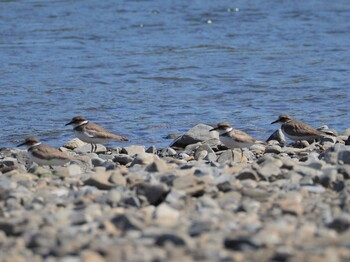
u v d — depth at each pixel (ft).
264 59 106.93
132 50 113.19
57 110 79.92
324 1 154.20
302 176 42.14
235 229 31.12
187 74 97.96
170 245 28.86
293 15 140.46
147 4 152.25
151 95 87.20
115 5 151.12
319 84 91.76
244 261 26.99
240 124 73.46
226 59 107.04
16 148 61.36
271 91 88.74
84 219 33.09
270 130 70.90
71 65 102.89
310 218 33.42
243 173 41.81
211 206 35.68
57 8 147.43
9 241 30.71
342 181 40.24
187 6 149.48
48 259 27.76
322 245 28.53
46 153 48.39
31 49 113.19
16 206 37.09
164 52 111.86
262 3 152.35
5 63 103.65
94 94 87.51
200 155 56.85
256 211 34.96
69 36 122.62
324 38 121.29
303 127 59.67
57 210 35.91
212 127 63.72
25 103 82.74
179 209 35.58
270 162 45.65
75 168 47.26
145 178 41.73
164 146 65.41
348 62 104.12
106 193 38.73
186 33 126.11
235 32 126.52
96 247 28.78
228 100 84.69
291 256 27.12
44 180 43.16
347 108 80.28
